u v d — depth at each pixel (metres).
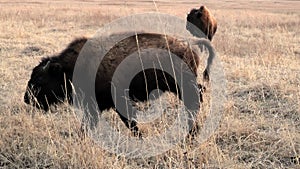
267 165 4.43
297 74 8.35
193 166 4.32
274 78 7.86
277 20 21.67
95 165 4.26
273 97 6.69
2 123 5.49
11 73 8.68
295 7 41.41
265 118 5.89
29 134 5.01
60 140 5.00
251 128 5.29
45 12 23.69
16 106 6.42
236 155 4.61
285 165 4.43
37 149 4.71
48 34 15.37
